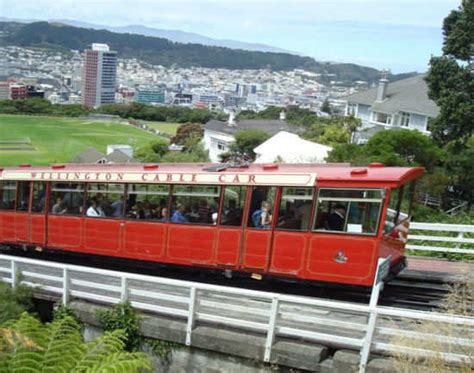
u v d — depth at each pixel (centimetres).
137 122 14350
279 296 979
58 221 1538
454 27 3238
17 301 1238
